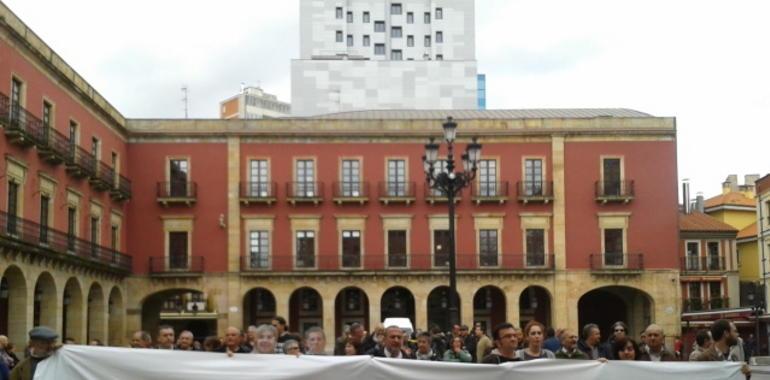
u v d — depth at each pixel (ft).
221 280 174.29
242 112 402.11
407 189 178.40
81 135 149.38
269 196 176.24
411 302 185.37
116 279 166.09
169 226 175.22
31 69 127.85
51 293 131.44
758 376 80.02
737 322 176.65
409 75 329.11
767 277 204.13
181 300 195.11
